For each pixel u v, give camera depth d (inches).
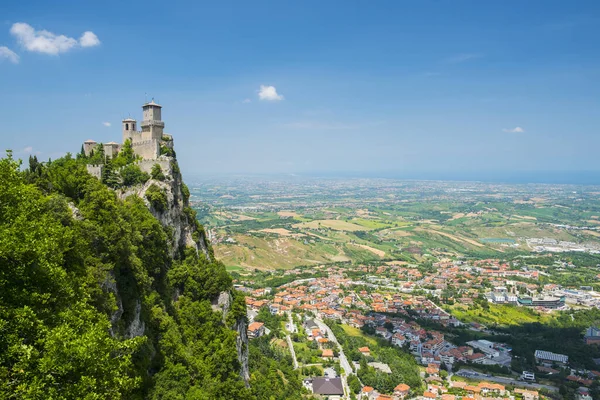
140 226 4291.3
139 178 5211.6
